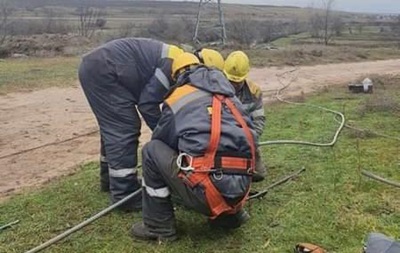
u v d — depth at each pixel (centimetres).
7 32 3017
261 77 1744
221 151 369
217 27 3316
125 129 461
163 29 3189
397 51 2950
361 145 685
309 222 439
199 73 404
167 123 387
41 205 495
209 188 368
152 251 396
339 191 510
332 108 1002
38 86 1362
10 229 440
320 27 4531
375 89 1321
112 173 466
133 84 455
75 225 445
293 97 1228
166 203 404
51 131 902
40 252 395
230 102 392
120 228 436
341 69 2084
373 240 351
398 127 802
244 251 393
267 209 466
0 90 1284
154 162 390
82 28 3347
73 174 614
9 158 720
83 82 463
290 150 664
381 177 545
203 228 431
